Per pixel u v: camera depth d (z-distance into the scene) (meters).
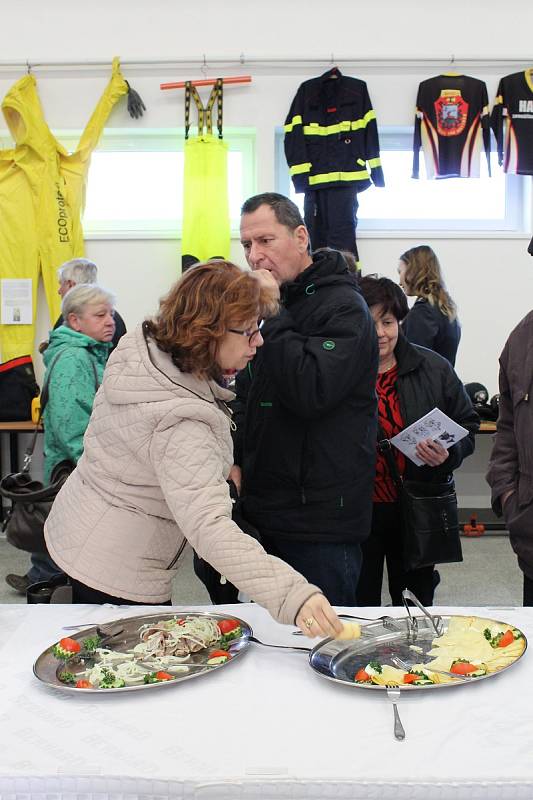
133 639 1.35
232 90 4.78
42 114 4.77
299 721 1.08
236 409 2.22
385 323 2.36
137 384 1.37
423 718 1.08
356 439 1.91
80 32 4.74
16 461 4.91
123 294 4.95
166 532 1.50
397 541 2.47
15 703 1.15
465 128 4.74
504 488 2.16
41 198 4.78
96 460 1.48
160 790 0.94
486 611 1.50
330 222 4.69
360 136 4.66
